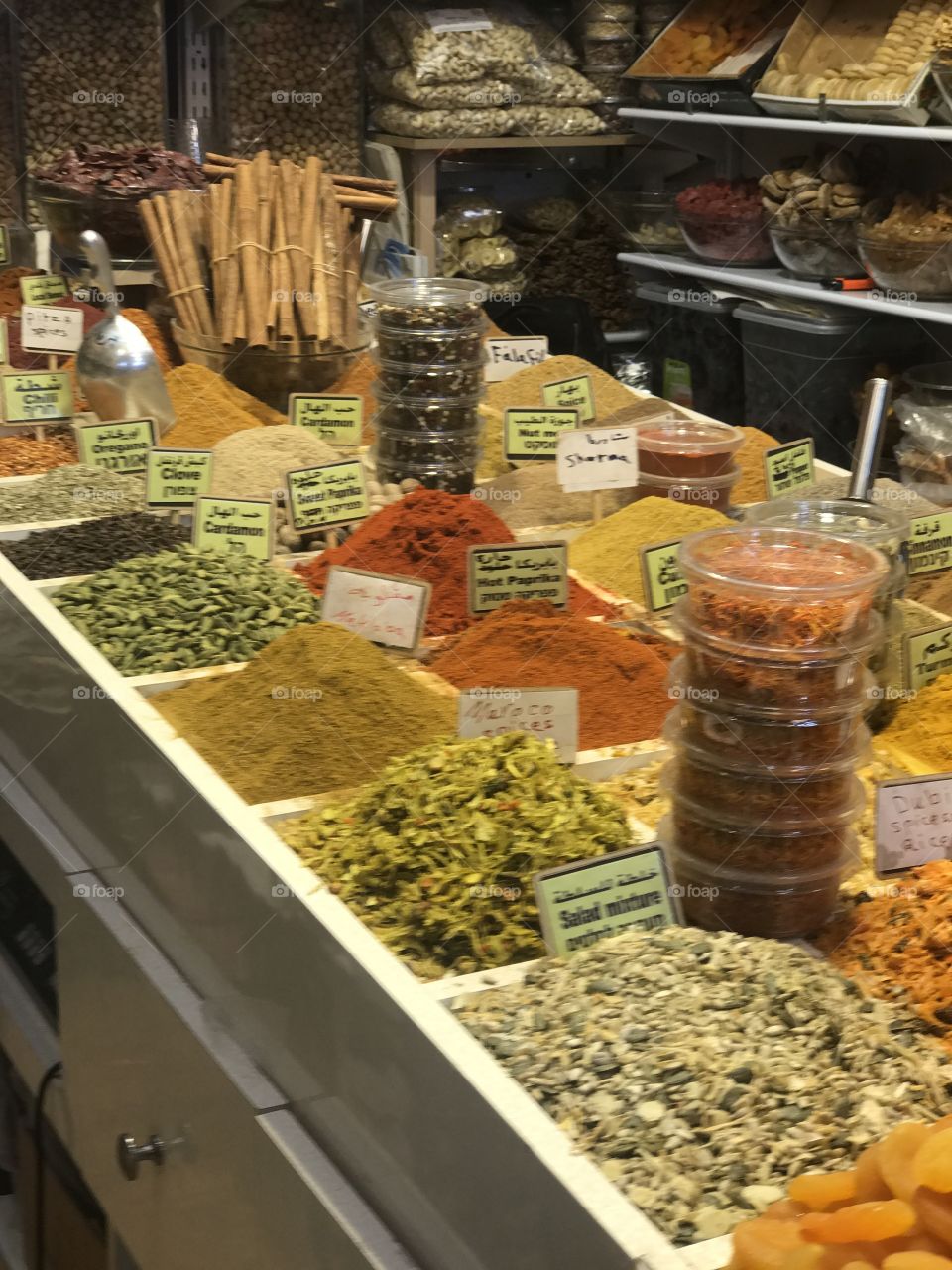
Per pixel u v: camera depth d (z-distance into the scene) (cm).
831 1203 82
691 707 127
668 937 118
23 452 256
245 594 184
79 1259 185
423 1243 108
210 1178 139
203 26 414
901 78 344
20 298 323
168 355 292
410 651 178
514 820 128
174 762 145
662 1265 85
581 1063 103
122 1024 158
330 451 238
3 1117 219
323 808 142
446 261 452
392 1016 108
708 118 402
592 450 218
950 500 291
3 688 202
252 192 282
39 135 383
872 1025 108
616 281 478
